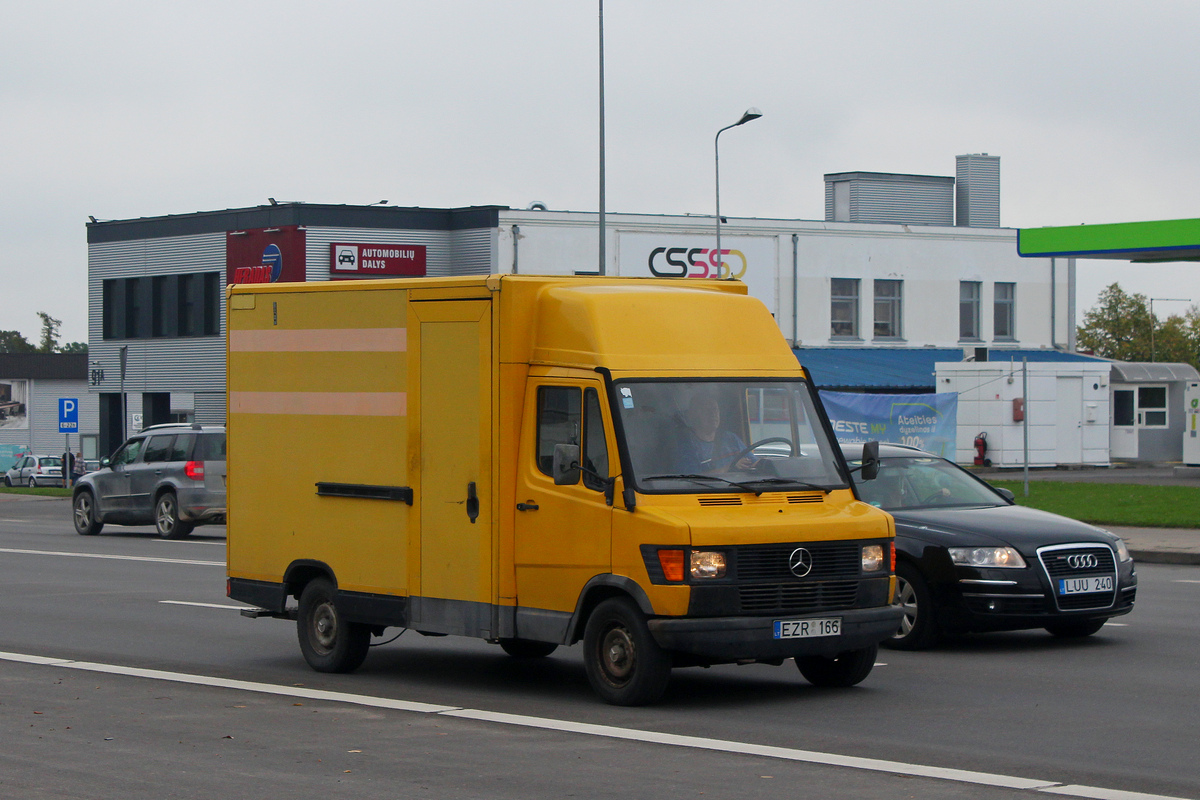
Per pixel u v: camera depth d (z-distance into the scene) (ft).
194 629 46.44
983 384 132.46
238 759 26.68
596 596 32.04
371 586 35.73
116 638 44.45
